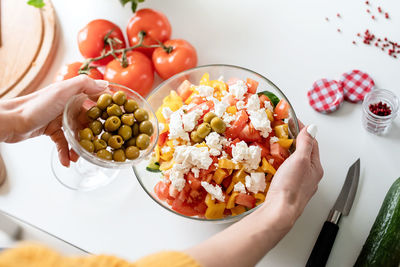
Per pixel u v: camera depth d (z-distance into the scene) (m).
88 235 1.17
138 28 1.27
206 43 1.36
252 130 0.99
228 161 0.97
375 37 1.27
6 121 0.92
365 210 1.10
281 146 1.02
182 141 1.03
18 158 1.28
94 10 1.42
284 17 1.34
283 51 1.31
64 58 1.39
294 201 0.89
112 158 0.94
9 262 0.40
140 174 1.06
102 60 1.30
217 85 1.12
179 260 0.57
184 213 1.03
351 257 1.07
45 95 0.93
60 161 1.17
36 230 1.16
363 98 1.19
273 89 1.09
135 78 1.21
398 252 0.92
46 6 1.40
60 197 1.22
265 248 0.79
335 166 1.17
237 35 1.35
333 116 1.22
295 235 1.11
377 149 1.16
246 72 1.11
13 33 1.38
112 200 1.20
